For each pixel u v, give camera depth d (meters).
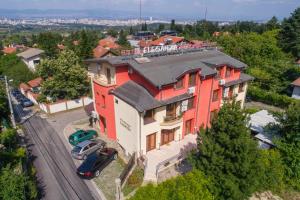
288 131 25.44
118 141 32.66
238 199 19.92
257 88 49.41
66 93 48.88
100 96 33.09
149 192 19.12
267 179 23.94
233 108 19.75
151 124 28.08
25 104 51.34
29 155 31.75
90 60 32.88
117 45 100.31
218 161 19.78
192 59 33.81
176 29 139.62
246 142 18.91
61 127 40.31
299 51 65.94
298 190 25.41
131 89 29.03
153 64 29.88
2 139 31.17
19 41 150.25
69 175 27.52
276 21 119.00
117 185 22.61
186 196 18.19
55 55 75.06
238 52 59.00
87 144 31.02
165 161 26.47
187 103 30.61
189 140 32.22
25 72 67.31
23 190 20.16
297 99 43.12
